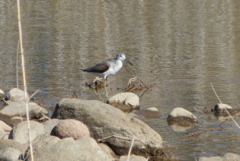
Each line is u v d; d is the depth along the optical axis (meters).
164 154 10.91
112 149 11.06
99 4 29.88
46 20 26.27
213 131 12.56
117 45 21.91
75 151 9.02
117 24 25.55
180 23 25.66
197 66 18.94
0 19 26.41
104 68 17.14
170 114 13.54
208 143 11.68
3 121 13.16
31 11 28.25
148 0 30.73
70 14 27.56
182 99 15.37
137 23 25.72
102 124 11.14
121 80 17.81
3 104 14.88
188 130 12.66
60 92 16.09
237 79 17.25
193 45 21.88
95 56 20.27
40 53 20.58
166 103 15.01
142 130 11.11
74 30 24.41
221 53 20.61
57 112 11.76
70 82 17.17
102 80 17.31
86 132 10.62
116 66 17.41
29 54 20.39
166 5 29.59
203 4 29.81
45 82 17.08
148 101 15.27
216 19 26.45
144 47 21.61
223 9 28.59
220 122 13.30
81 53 20.67
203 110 14.27
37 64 19.12
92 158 9.01
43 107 14.41
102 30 24.44
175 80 17.38
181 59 19.88
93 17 26.91
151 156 10.91
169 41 22.55
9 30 24.36
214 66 18.86
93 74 18.06
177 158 10.77
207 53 20.59
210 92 15.98
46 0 31.11
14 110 13.53
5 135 11.22
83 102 11.60
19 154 9.31
